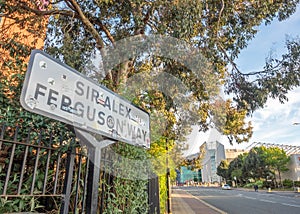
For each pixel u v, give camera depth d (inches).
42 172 67.3
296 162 1224.2
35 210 64.6
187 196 661.9
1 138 51.8
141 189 99.3
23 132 67.4
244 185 1475.1
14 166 66.0
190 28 125.7
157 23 131.1
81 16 151.3
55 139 67.1
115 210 79.2
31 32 152.3
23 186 63.0
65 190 53.7
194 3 125.2
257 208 354.0
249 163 1392.7
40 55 38.0
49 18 164.4
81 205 65.8
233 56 182.5
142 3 128.0
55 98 38.7
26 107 33.7
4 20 164.1
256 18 170.4
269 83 188.4
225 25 172.7
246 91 200.1
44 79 37.6
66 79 41.6
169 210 181.6
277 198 572.1
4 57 118.0
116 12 149.8
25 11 143.7
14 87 73.0
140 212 98.7
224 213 294.8
